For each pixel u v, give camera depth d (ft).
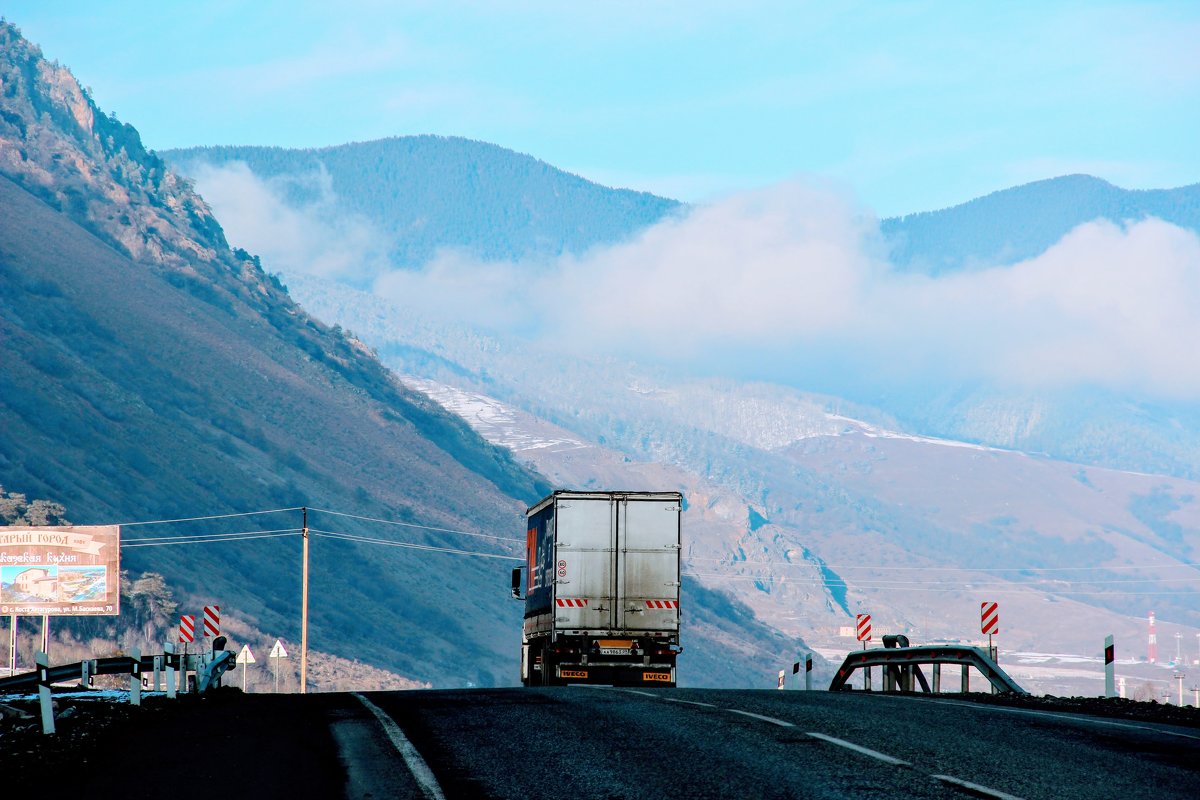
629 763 166.30
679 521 417.28
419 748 182.09
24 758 188.96
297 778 159.84
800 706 245.04
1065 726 211.61
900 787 147.54
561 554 414.21
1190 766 165.99
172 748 192.95
